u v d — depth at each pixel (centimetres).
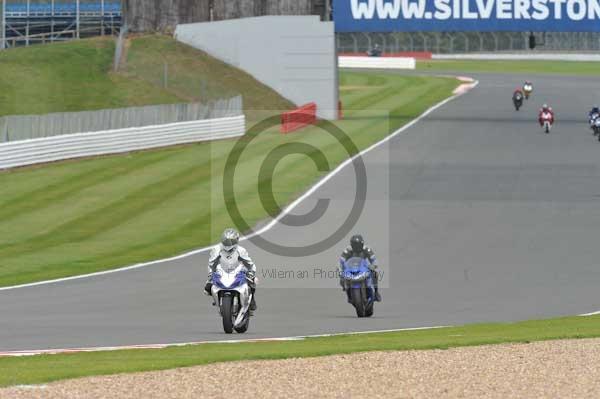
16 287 9306
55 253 11138
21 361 5412
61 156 18062
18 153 17162
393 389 4594
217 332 6831
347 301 8469
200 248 11312
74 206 14050
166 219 13075
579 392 4541
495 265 10112
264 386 4638
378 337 6372
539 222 12694
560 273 9694
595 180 16188
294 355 5356
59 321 7425
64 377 4778
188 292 8862
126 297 8650
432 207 13738
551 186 15612
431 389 4594
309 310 8038
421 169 17225
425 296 8625
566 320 7181
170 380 4738
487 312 7819
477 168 17438
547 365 5122
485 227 12350
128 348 5953
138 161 18150
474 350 5547
